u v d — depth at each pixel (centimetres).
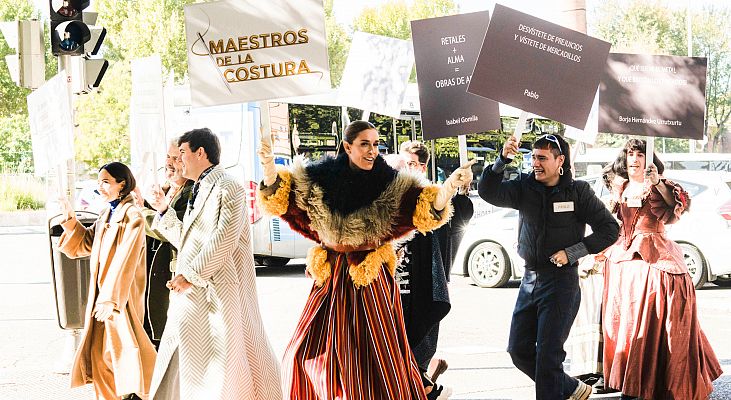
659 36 4872
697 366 685
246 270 579
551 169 635
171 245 689
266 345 587
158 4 3594
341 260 533
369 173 535
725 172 1389
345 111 1828
